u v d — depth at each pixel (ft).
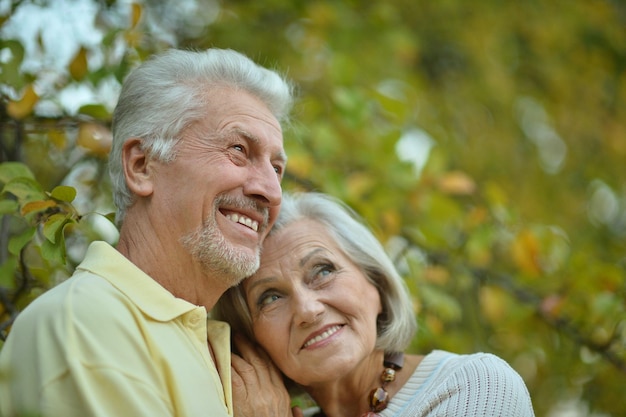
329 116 14.19
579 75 21.70
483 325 14.73
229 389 7.70
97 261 7.23
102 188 11.84
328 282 8.46
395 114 13.58
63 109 10.28
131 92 7.88
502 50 21.09
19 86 9.66
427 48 21.01
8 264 8.96
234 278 7.77
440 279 12.57
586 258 13.17
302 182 11.89
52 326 6.40
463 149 19.80
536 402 16.43
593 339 12.57
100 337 6.50
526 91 21.63
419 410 8.02
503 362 8.39
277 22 17.51
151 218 7.66
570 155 21.61
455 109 20.49
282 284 8.38
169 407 6.67
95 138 10.18
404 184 13.07
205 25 16.61
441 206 13.12
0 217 9.51
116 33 10.48
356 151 13.83
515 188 20.35
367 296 8.58
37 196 8.13
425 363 8.75
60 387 6.15
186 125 7.68
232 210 7.77
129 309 6.92
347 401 8.75
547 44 21.43
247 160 7.89
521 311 13.16
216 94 7.89
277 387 8.34
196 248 7.52
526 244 12.62
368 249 8.83
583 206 21.02
